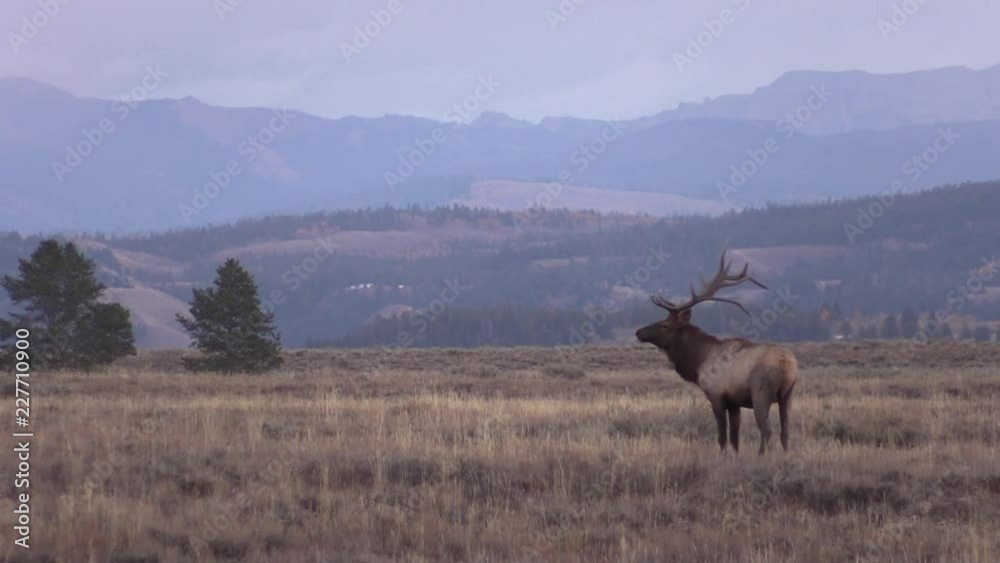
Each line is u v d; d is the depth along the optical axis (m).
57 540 47.31
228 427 78.88
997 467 60.56
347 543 48.88
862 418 79.94
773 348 69.00
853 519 53.00
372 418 83.69
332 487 59.38
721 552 47.75
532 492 58.28
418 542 49.00
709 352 71.62
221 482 59.62
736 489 57.34
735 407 70.62
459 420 81.94
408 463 62.94
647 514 54.09
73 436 72.31
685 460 62.88
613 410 87.75
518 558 46.34
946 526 51.41
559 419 82.62
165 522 51.12
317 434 76.25
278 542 49.19
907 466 61.75
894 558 46.47
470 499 57.69
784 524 52.44
